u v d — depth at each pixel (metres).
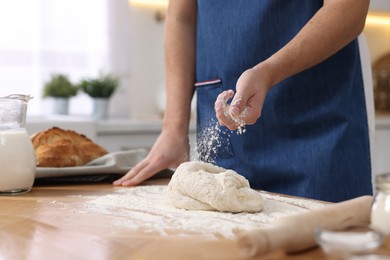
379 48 3.57
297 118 1.38
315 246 0.74
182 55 1.57
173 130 1.50
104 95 2.94
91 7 3.25
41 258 0.73
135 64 3.44
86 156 1.47
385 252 0.67
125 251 0.76
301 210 1.05
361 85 1.42
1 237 0.84
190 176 1.07
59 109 3.00
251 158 1.41
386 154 3.04
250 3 1.39
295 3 1.36
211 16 1.46
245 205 1.02
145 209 1.05
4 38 3.06
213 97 1.48
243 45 1.41
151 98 3.50
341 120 1.36
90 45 3.27
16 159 1.22
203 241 0.80
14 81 3.10
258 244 0.67
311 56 1.17
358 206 0.81
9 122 1.24
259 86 1.08
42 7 3.13
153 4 3.45
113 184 1.38
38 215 0.99
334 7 1.19
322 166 1.33
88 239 0.82
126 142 2.65
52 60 3.18
